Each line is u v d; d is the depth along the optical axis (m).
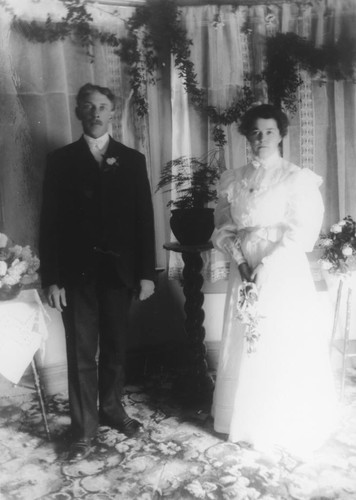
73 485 2.41
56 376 3.46
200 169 3.26
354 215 3.81
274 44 3.55
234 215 2.71
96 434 2.81
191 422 2.98
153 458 2.61
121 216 2.64
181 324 3.89
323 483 2.37
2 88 3.23
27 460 2.63
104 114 2.62
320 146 3.73
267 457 2.59
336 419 2.76
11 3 3.18
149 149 3.66
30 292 2.77
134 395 3.36
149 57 3.55
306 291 2.64
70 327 2.66
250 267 2.66
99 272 2.65
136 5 3.47
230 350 2.77
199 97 3.60
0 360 2.59
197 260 3.14
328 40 3.62
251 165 2.69
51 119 3.36
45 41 3.29
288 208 2.57
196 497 2.29
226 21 3.59
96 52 3.43
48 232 2.61
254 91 3.64
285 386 2.59
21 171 3.33
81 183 2.60
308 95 3.69
